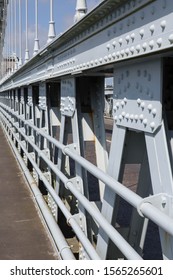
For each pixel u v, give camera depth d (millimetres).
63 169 4340
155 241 4699
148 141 2039
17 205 5699
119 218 5383
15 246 4176
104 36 2537
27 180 6855
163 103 2008
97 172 2500
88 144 13055
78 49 3287
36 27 6395
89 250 2709
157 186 1945
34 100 7430
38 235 4477
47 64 4980
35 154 6629
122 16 2188
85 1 3217
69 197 4730
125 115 2305
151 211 1718
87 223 3320
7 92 16766
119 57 2229
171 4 1676
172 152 1929
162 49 1745
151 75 1978
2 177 7621
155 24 1820
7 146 12328
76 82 3691
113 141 2549
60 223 4477
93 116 3785
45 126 5699
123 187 2090
